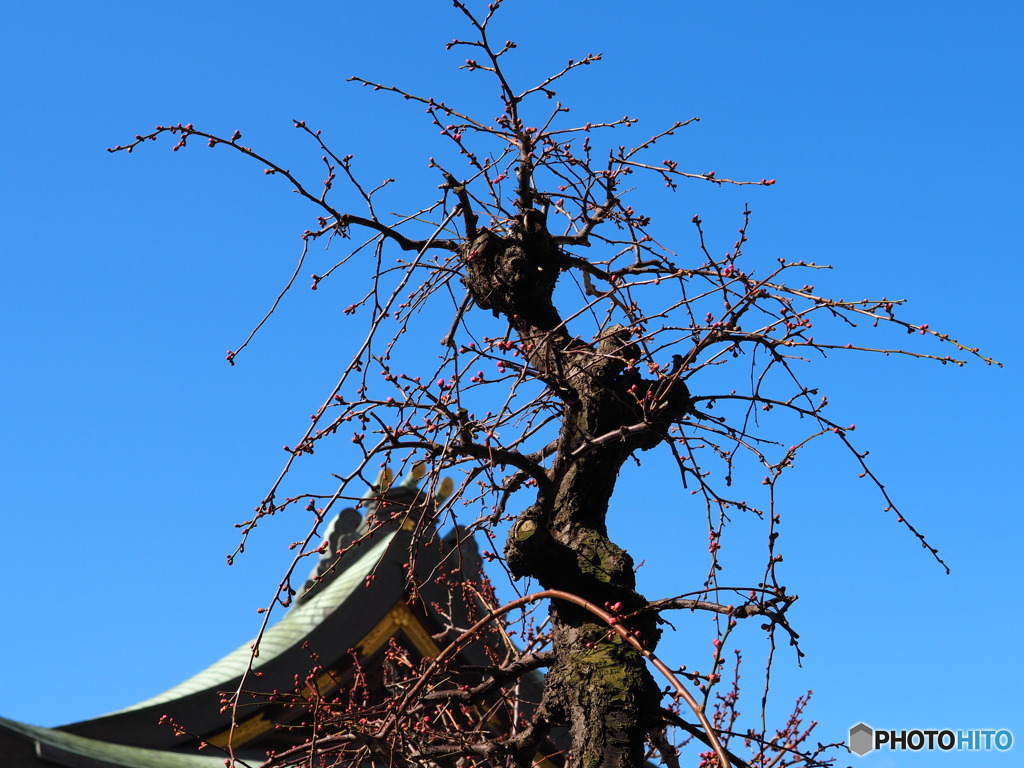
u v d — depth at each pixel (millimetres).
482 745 5809
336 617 10469
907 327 5113
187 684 10469
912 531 5492
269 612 4824
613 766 5027
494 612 5020
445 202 5922
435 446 5207
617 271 5898
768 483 5320
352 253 5340
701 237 5418
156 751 9531
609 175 6344
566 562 5559
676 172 6070
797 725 7484
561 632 5523
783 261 5293
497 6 5805
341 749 5871
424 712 7117
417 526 5562
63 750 8195
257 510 4824
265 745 10125
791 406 5402
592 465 5766
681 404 5773
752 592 5035
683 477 5777
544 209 6535
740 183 5809
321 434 4934
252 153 5406
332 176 5582
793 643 5172
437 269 5703
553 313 6156
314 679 5867
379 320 4926
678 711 7160
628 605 5453
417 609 10852
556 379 5504
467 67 6027
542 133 6215
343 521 11758
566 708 5480
